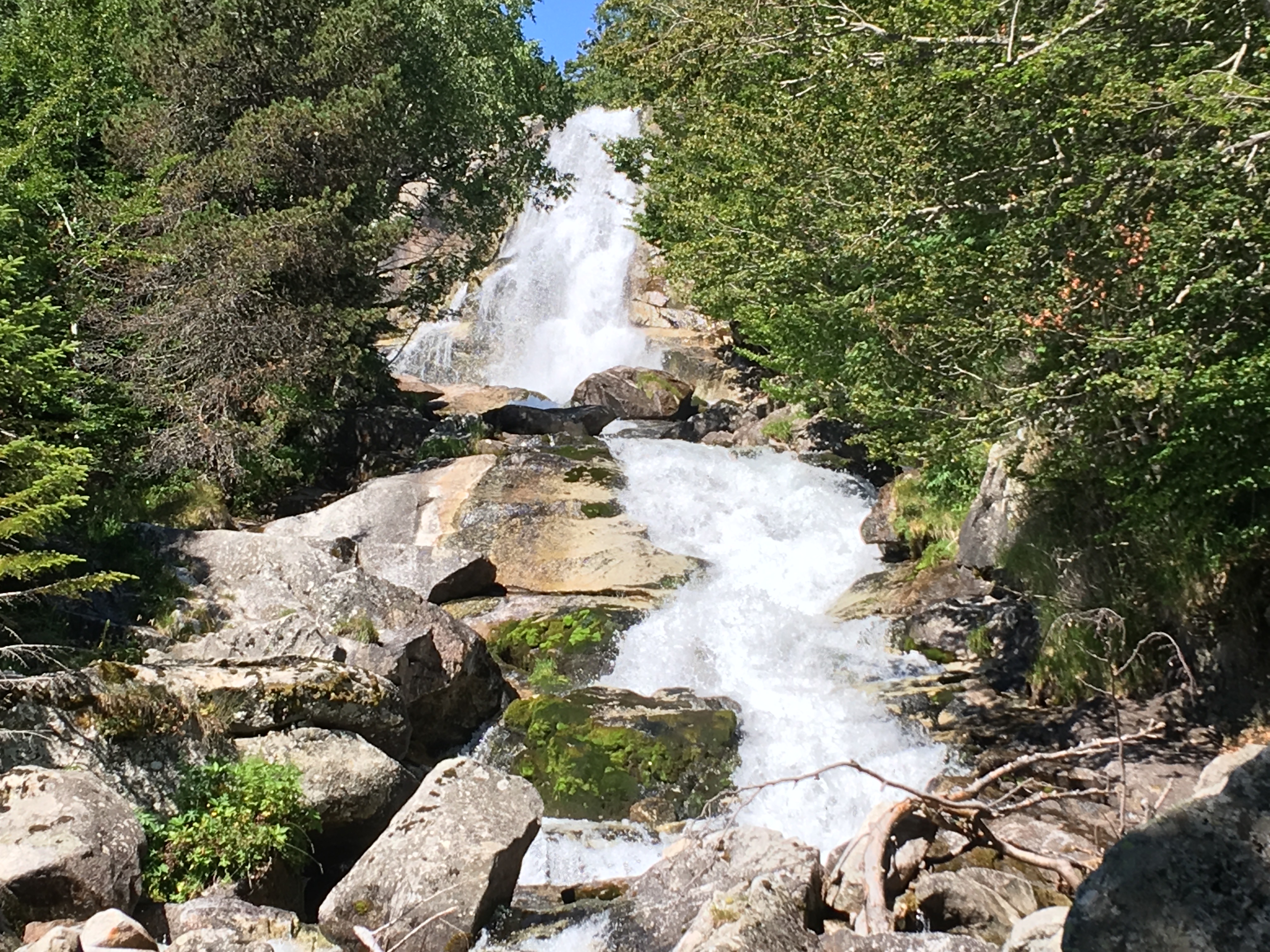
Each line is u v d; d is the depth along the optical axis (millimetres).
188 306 16391
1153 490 8531
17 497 8086
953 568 13148
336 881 8062
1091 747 7129
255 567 11406
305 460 18250
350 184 19234
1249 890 3348
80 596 8961
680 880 6973
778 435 20234
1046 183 8734
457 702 10594
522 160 25703
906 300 9297
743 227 14516
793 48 14875
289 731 8250
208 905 6617
